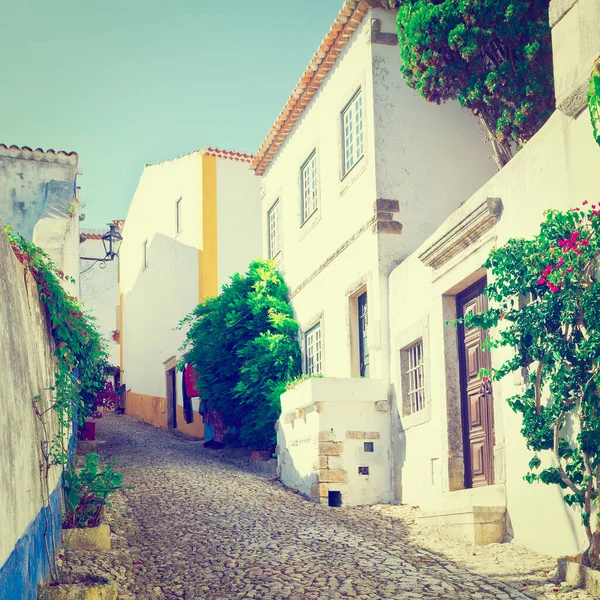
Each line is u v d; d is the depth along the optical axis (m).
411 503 11.73
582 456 7.54
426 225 13.01
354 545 8.90
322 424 12.24
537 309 7.74
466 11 11.26
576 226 7.73
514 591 7.01
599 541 7.24
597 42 7.57
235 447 17.95
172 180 25.83
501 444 9.17
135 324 30.08
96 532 8.84
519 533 8.72
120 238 27.36
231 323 17.11
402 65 12.31
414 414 11.68
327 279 15.02
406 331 12.04
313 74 15.39
